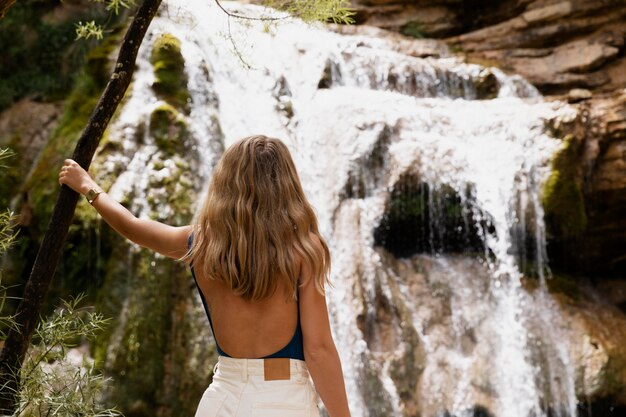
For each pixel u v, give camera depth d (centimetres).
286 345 213
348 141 754
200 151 684
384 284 691
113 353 562
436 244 766
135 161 648
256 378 210
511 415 659
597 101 827
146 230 238
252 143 225
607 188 798
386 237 754
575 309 756
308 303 215
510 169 777
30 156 737
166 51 729
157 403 564
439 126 800
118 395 552
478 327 700
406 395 634
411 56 959
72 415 264
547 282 779
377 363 637
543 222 778
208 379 572
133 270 592
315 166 765
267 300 214
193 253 222
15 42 838
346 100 798
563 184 777
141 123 672
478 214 764
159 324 580
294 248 216
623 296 831
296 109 812
